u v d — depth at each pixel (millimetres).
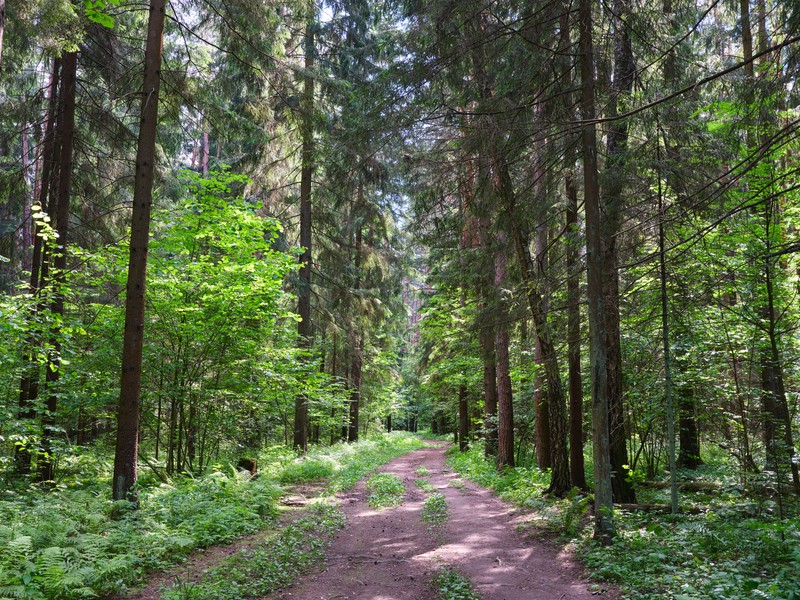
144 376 11320
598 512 7473
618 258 9875
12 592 4766
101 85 14000
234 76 13906
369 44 18562
